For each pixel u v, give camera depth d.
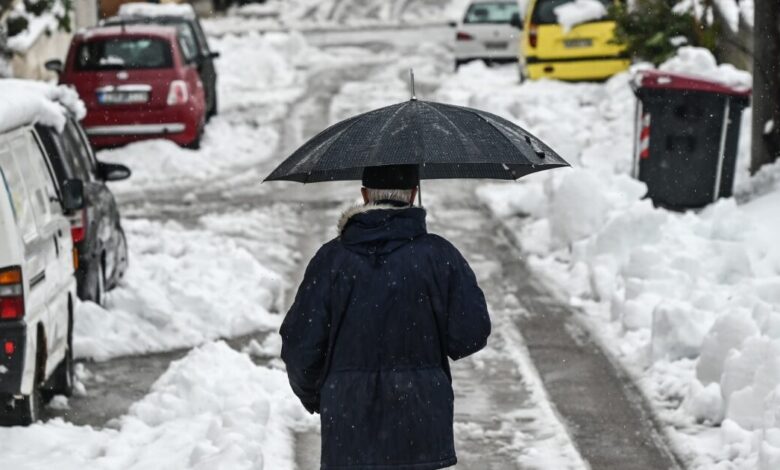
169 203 42.59
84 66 49.81
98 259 26.83
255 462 17.22
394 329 12.43
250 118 61.62
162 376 22.69
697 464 18.39
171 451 18.62
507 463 18.81
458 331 12.57
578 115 53.28
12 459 18.22
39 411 20.52
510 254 33.78
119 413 21.61
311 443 19.83
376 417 12.37
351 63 87.69
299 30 114.75
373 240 12.55
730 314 21.06
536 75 64.25
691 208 35.75
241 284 29.56
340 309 12.51
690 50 42.69
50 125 25.23
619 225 29.56
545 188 38.81
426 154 12.57
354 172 14.34
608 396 21.69
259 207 41.62
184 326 26.45
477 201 42.22
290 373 12.80
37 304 19.64
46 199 21.69
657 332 23.02
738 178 37.84
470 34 79.12
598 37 63.34
